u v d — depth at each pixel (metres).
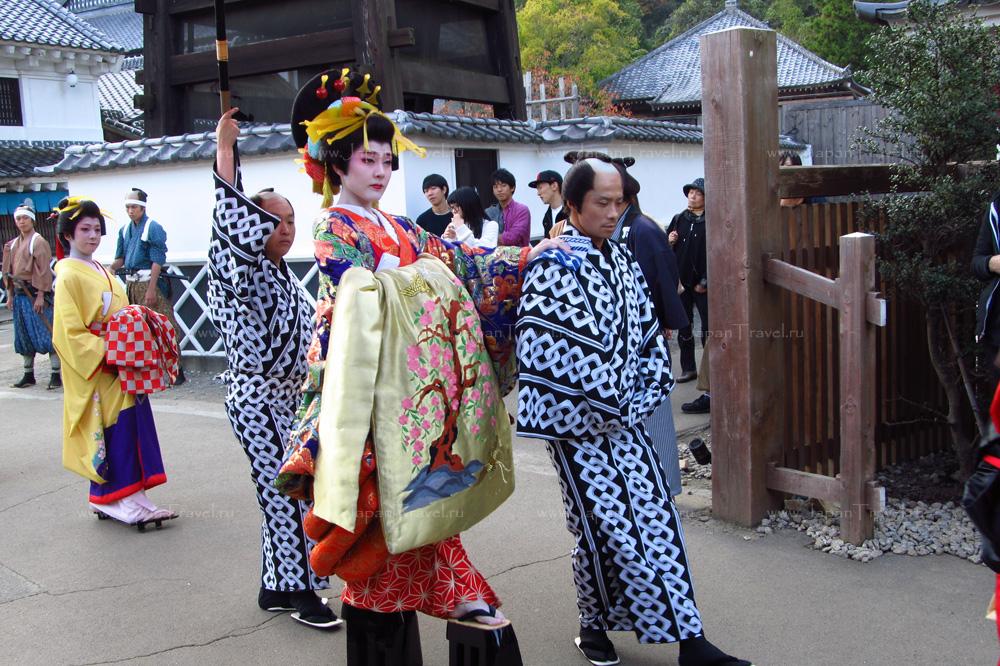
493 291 3.06
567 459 3.04
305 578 3.59
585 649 3.27
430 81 9.13
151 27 9.74
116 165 8.91
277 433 3.53
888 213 4.58
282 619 3.71
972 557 3.98
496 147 9.01
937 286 4.46
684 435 6.14
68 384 4.70
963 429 4.99
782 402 4.46
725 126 4.18
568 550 4.27
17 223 8.86
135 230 8.32
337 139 2.86
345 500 2.58
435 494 2.72
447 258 3.05
